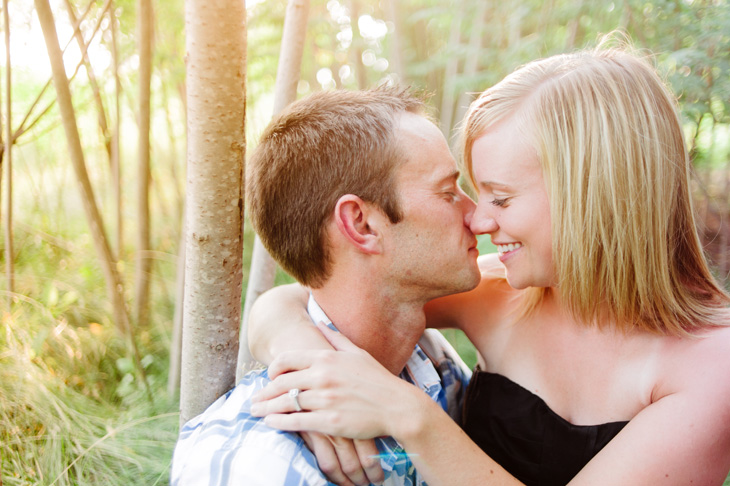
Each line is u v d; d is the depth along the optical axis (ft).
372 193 3.65
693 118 10.23
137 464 5.96
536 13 13.61
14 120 9.66
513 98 3.69
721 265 9.61
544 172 3.61
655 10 10.72
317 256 3.84
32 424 6.05
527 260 3.84
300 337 3.63
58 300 8.28
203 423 3.78
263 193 3.89
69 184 11.41
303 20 5.16
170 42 11.05
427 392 4.31
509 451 4.22
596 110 3.51
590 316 3.80
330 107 3.76
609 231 3.58
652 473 3.14
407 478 3.60
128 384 7.39
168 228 11.85
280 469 3.11
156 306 9.53
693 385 3.37
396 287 3.87
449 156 3.85
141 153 8.64
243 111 3.88
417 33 17.40
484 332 4.71
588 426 3.87
